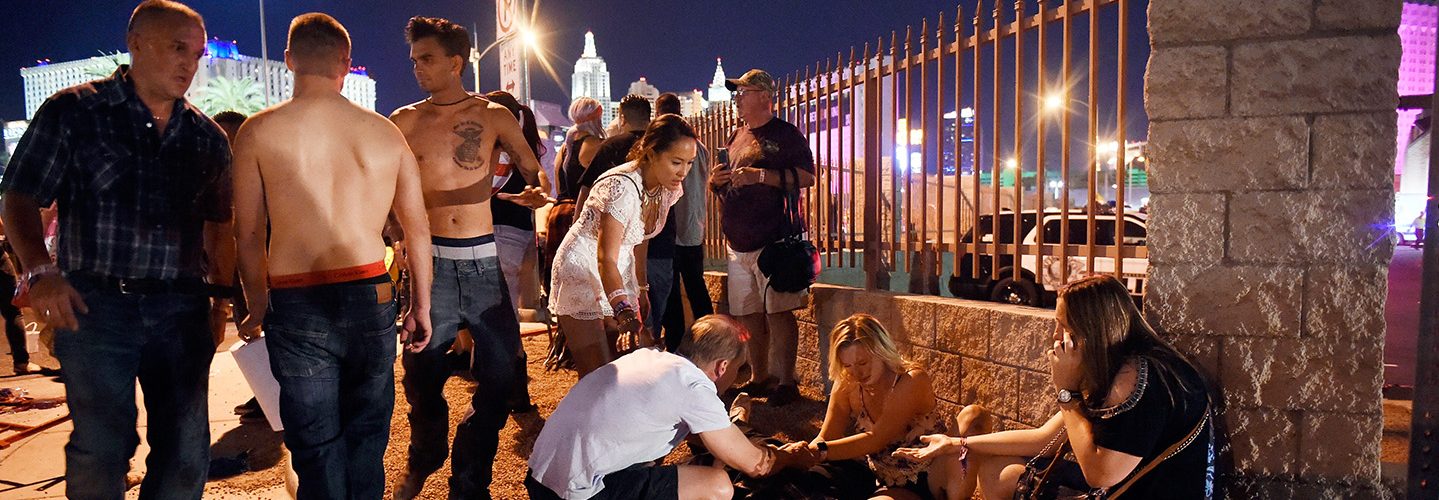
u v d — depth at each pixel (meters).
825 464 3.46
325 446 2.79
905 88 5.05
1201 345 3.26
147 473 2.88
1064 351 2.80
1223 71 3.14
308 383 2.73
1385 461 3.28
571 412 2.87
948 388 4.50
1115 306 2.65
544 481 2.88
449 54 3.50
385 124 2.83
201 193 2.86
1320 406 3.17
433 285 3.41
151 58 2.67
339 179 2.69
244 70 88.88
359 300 2.72
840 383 3.71
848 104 5.61
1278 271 3.15
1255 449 3.24
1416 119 5.95
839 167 5.72
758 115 5.36
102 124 2.62
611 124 6.47
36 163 2.53
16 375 6.82
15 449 4.53
